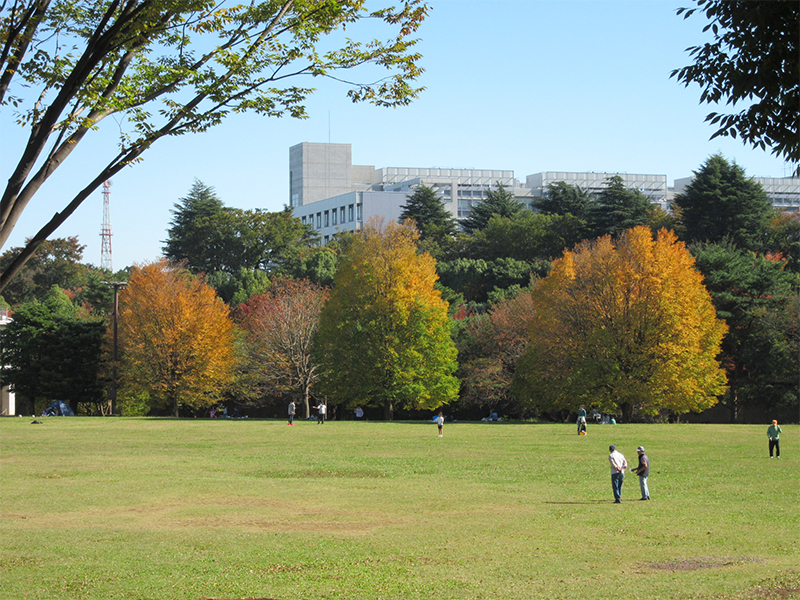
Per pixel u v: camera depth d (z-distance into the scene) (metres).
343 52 11.32
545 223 110.94
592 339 56.97
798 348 63.06
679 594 12.27
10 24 10.07
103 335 73.00
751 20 9.20
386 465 30.42
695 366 56.72
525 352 62.97
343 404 72.31
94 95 10.14
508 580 13.31
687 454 34.69
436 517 19.53
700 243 81.19
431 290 64.88
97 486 24.66
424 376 62.62
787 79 9.32
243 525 18.47
